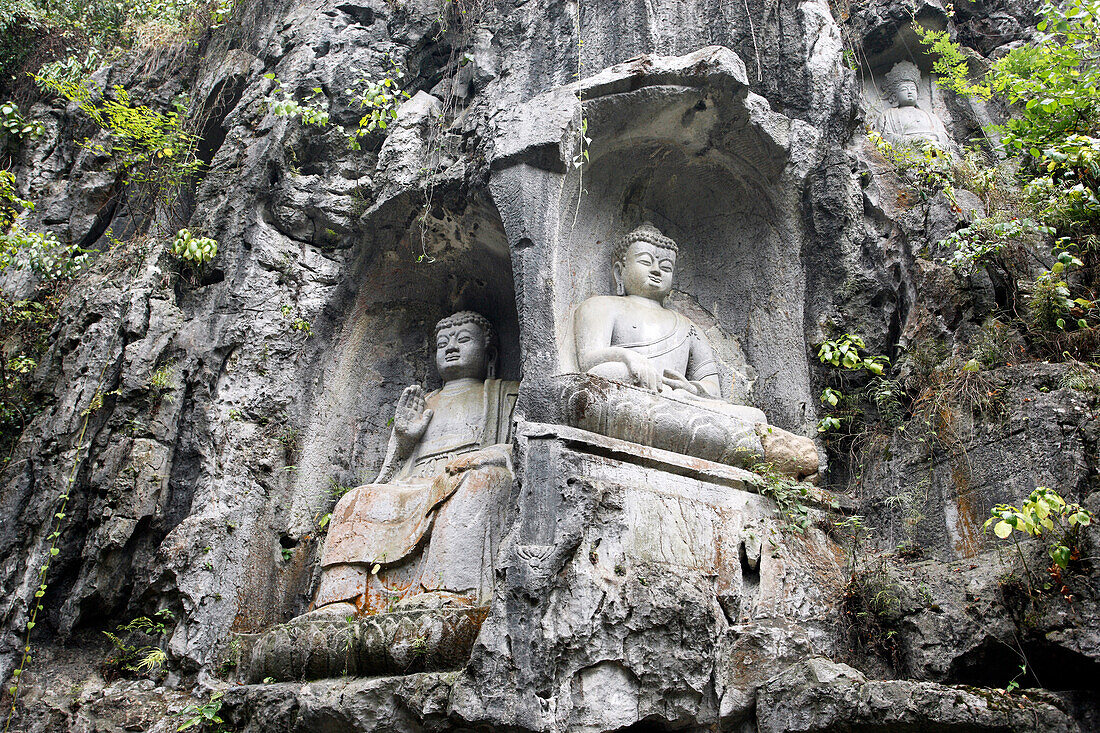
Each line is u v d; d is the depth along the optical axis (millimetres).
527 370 5641
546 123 6023
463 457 5941
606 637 4566
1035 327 5379
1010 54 6559
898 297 6383
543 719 4316
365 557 5672
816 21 6969
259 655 5301
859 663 4910
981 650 4430
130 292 6547
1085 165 5551
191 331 6555
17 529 5988
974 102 8008
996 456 4953
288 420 6539
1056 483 4637
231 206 6984
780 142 6398
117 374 6297
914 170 6887
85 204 8070
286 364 6668
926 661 4605
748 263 6707
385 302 7191
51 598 5812
